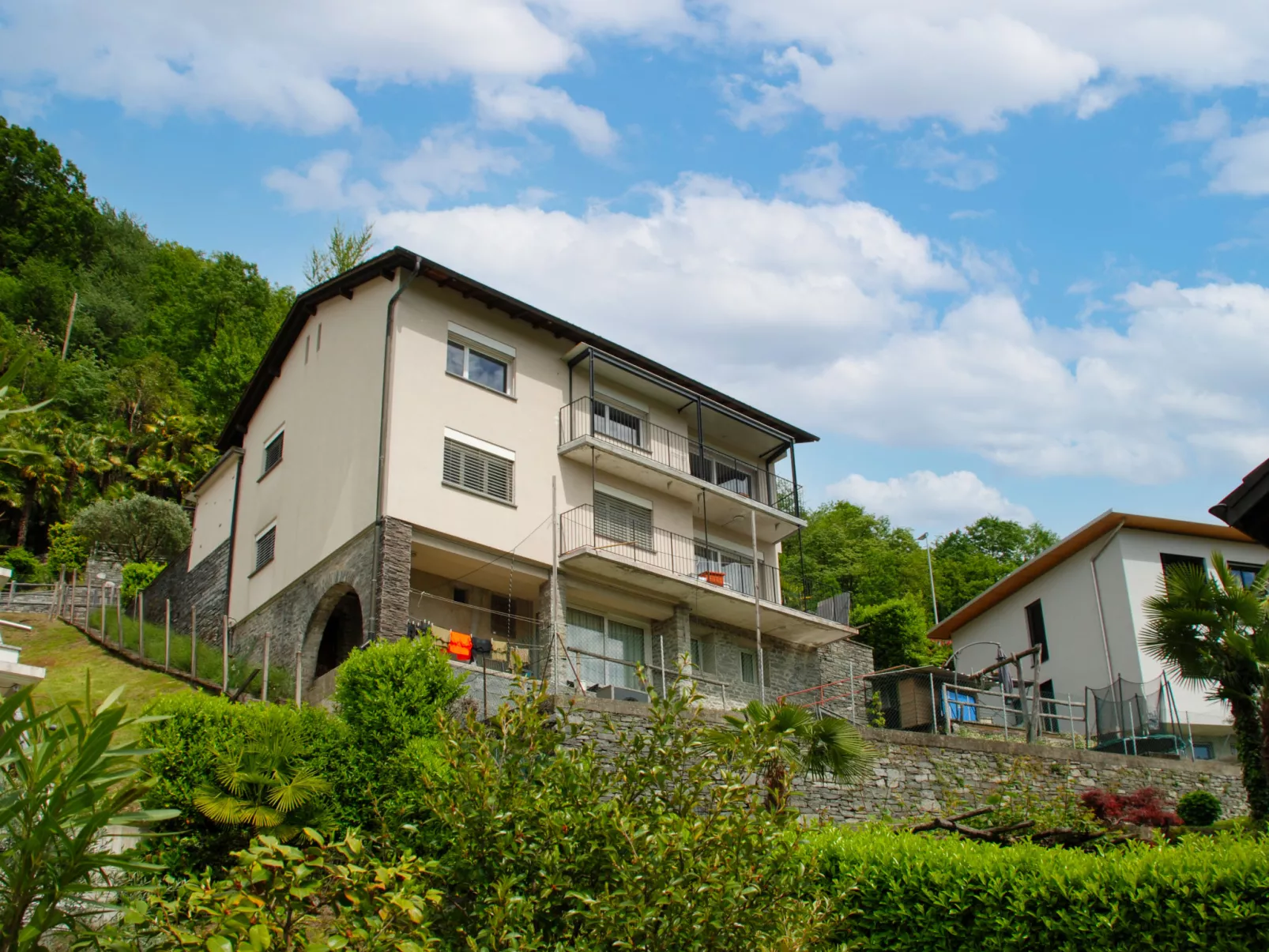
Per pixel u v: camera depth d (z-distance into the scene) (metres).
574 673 22.77
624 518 26.88
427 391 23.72
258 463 28.23
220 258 64.56
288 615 24.48
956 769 19.50
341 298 25.88
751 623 28.48
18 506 42.72
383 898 7.54
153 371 52.19
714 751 9.94
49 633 26.17
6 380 6.89
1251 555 30.62
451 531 22.97
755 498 31.23
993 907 10.57
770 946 8.14
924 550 62.22
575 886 8.43
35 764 6.20
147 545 38.75
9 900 6.09
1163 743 23.73
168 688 21.52
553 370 26.44
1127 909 9.91
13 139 68.19
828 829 12.89
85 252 69.25
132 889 6.44
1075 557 31.72
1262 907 9.27
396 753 14.84
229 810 12.54
